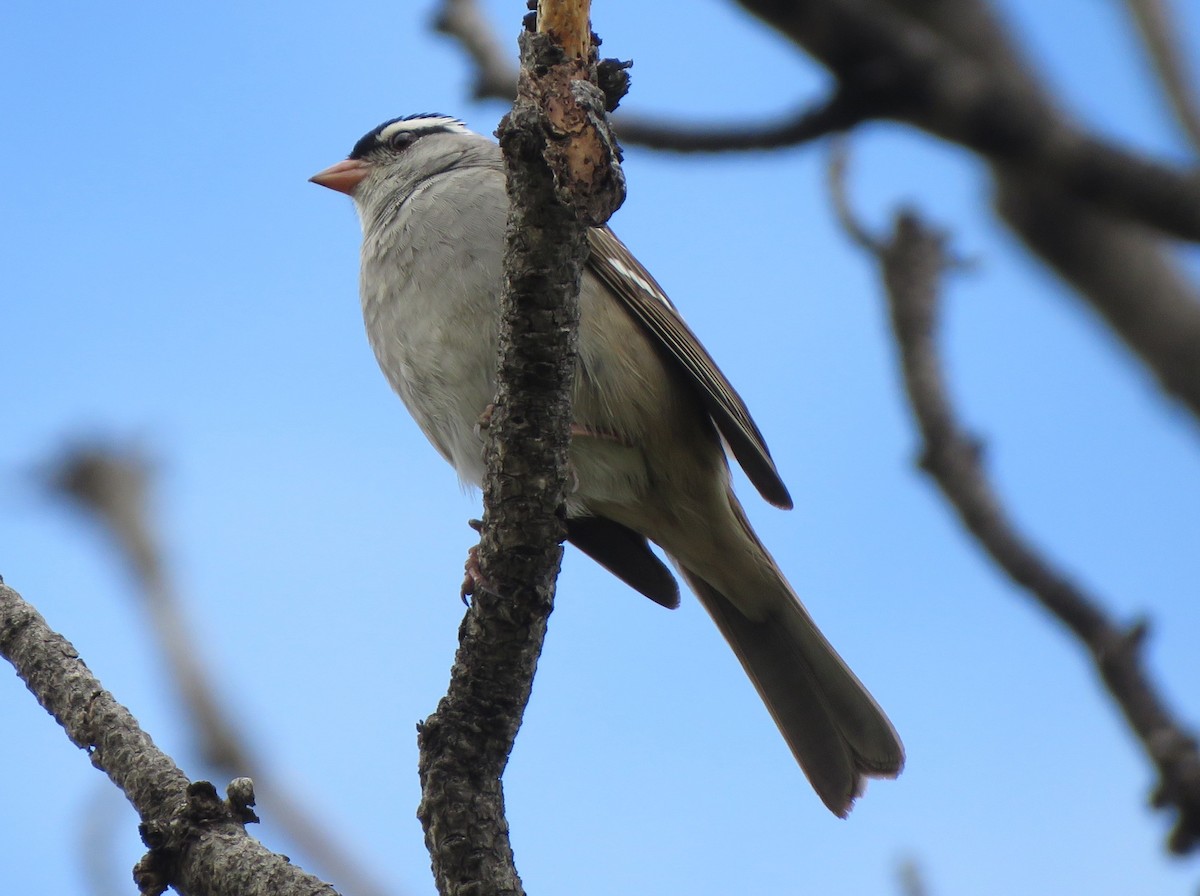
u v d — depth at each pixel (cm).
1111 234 552
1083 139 451
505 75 682
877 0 532
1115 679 521
